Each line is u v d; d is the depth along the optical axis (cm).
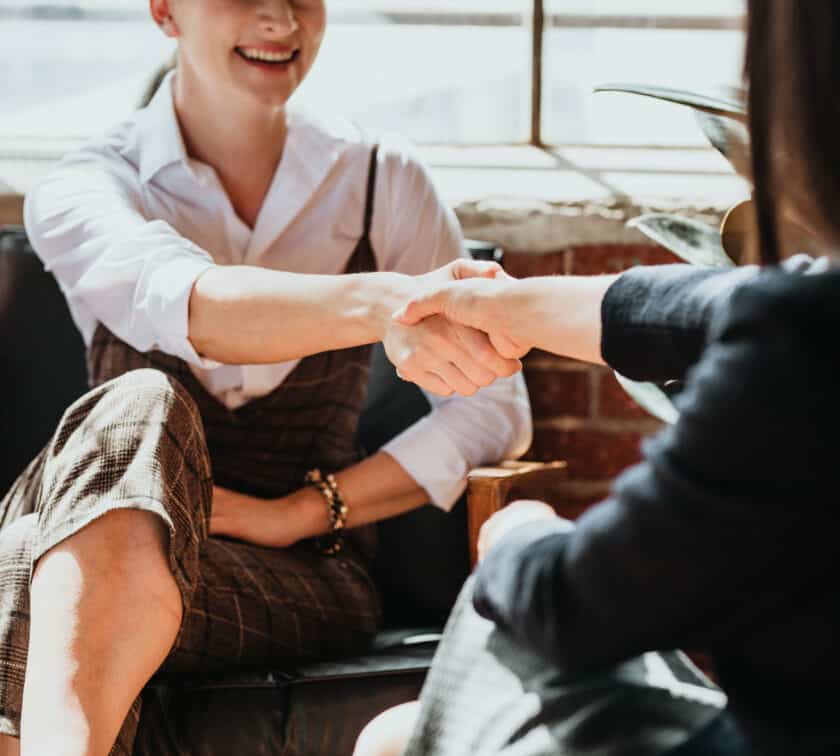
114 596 116
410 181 170
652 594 72
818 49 68
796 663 70
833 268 68
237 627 140
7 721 119
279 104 160
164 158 163
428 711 95
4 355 181
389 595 177
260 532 156
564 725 87
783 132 70
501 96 232
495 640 97
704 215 205
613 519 73
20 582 122
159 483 120
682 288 90
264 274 143
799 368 66
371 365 180
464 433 168
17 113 229
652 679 92
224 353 144
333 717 135
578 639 77
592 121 232
